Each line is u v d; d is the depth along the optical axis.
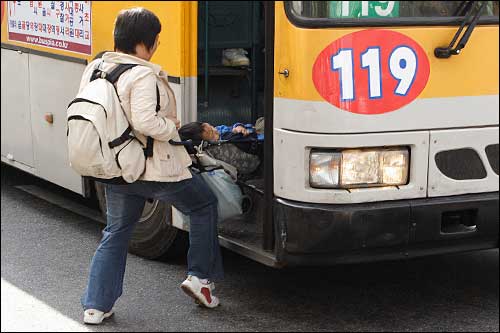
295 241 7.45
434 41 7.61
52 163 10.64
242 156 8.59
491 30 7.87
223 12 9.94
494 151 8.01
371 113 7.40
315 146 7.35
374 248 7.56
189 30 8.23
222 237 8.20
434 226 7.68
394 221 7.52
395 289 8.96
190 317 8.01
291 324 7.93
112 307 7.88
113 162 7.02
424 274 9.47
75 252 9.81
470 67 7.80
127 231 7.68
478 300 8.68
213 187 8.05
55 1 10.20
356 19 7.30
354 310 8.34
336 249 7.43
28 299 8.36
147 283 8.84
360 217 7.39
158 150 7.23
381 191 7.52
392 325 7.98
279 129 7.53
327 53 7.25
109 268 7.68
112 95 7.06
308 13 7.35
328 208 7.37
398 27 7.45
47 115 10.55
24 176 13.23
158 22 7.43
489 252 10.35
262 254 7.72
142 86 7.04
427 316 8.23
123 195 7.50
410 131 7.58
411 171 7.64
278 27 7.42
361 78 7.34
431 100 7.64
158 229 9.16
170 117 7.41
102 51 9.36
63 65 10.12
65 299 8.38
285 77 7.41
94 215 11.19
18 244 10.05
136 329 7.70
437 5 8.02
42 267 9.29
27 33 10.85
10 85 11.41
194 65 8.30
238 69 10.07
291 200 7.49
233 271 9.34
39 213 11.30
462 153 7.85
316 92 7.29
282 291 8.79
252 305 8.38
